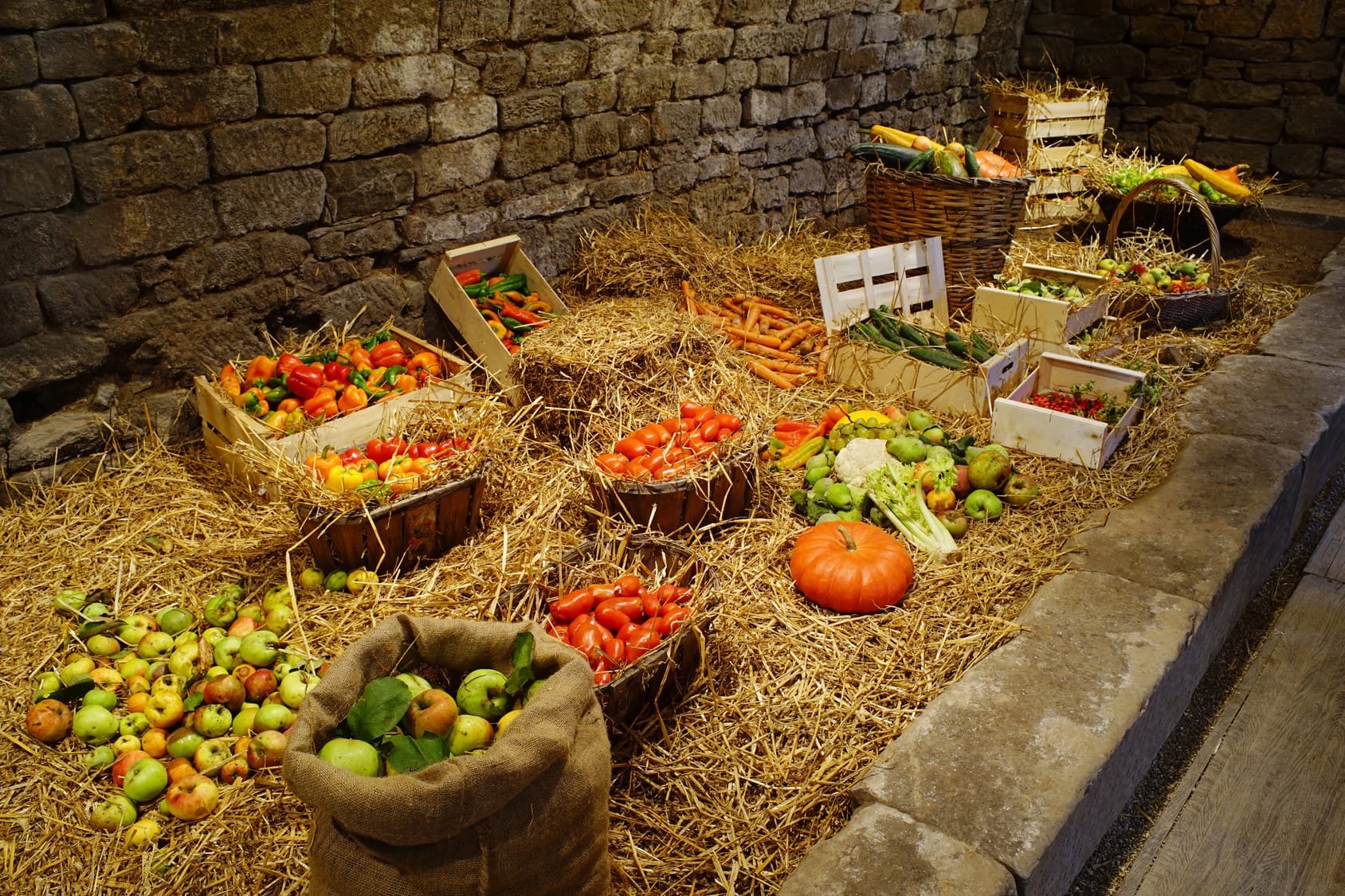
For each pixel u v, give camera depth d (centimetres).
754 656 313
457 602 329
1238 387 475
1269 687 331
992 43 879
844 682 303
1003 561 357
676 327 450
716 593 297
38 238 370
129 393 416
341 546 335
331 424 387
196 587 346
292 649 297
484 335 469
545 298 515
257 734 271
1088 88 895
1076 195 755
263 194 429
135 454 416
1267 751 304
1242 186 695
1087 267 614
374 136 460
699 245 588
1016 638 304
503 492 397
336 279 471
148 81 381
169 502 393
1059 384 463
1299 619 367
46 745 276
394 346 446
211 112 402
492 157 514
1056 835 231
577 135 552
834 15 682
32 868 244
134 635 313
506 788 188
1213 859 268
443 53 474
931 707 273
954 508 383
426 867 186
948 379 466
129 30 369
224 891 241
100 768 267
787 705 294
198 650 302
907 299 531
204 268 421
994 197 545
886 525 379
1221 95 870
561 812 202
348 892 188
